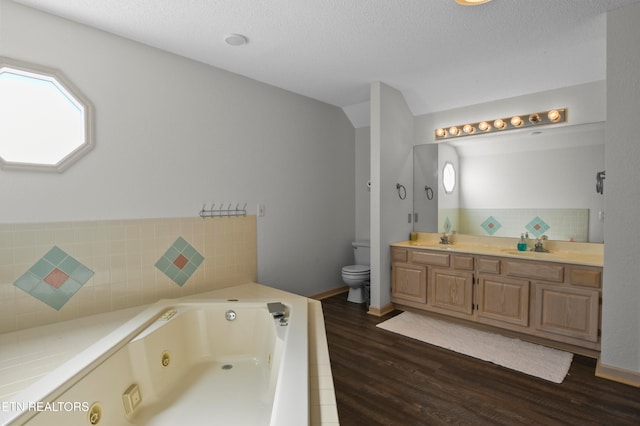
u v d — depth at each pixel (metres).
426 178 3.94
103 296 2.32
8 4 1.93
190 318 2.35
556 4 2.06
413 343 2.87
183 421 1.68
